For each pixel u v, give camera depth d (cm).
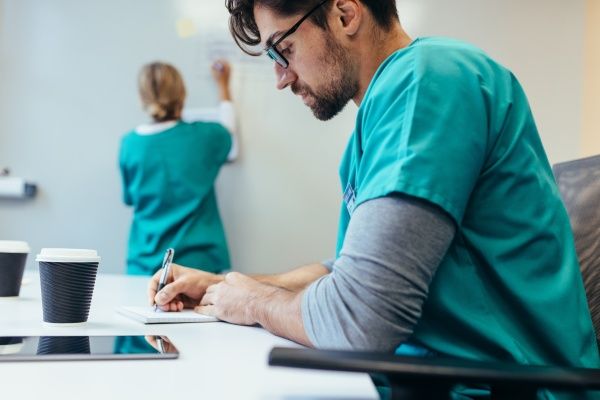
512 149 74
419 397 46
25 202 276
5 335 70
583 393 65
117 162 276
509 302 71
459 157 67
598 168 100
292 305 73
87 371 52
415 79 71
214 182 256
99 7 278
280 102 271
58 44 279
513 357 66
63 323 79
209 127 248
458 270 70
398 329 61
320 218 269
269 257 269
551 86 255
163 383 49
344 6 87
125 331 77
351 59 89
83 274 80
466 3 260
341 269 65
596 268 92
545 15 256
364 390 48
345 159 90
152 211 244
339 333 62
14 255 111
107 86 277
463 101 70
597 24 242
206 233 246
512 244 72
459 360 49
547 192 77
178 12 275
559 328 70
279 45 91
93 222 275
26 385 46
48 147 277
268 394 46
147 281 166
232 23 100
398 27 92
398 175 64
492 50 258
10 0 279
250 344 69
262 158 271
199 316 91
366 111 77
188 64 274
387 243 62
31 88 279
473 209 72
